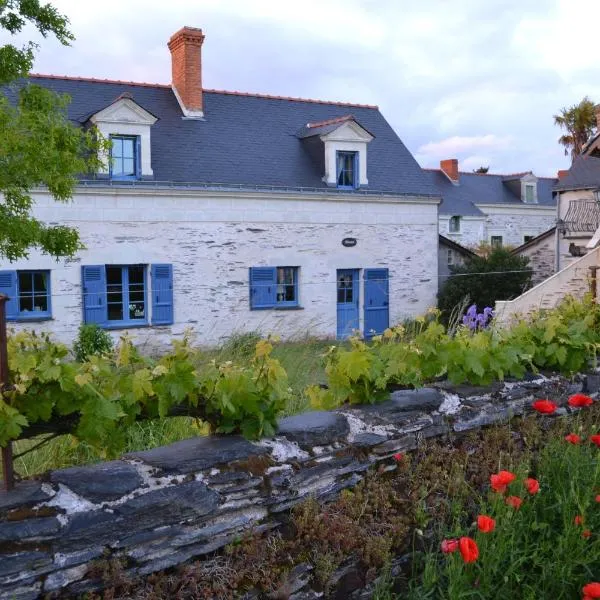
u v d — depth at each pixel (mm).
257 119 18531
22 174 7113
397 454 2785
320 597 2355
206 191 15680
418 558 2637
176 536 2062
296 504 2404
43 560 1783
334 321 17547
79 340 12398
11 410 1838
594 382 3822
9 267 13688
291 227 16906
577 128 32344
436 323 3146
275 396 2471
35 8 7625
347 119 17656
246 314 16344
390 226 18344
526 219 33688
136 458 2178
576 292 12273
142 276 15352
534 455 3211
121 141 15125
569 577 2490
